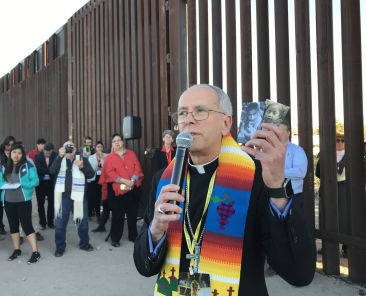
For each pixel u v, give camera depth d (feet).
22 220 18.92
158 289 5.51
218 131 5.57
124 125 22.53
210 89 5.60
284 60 17.06
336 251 15.69
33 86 48.29
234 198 5.34
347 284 14.70
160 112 25.59
